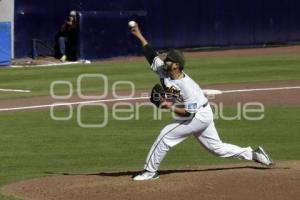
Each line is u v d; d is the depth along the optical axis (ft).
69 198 83.56
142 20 285.02
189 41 305.32
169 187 86.99
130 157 115.96
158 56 91.91
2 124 145.07
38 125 144.05
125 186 88.12
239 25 317.63
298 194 83.56
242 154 94.48
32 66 253.03
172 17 298.97
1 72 236.84
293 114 154.81
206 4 309.01
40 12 271.08
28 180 96.37
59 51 271.90
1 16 263.29
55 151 120.88
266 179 90.94
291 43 329.31
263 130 138.51
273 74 226.99
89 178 95.14
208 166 104.27
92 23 270.26
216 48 312.50
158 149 90.07
